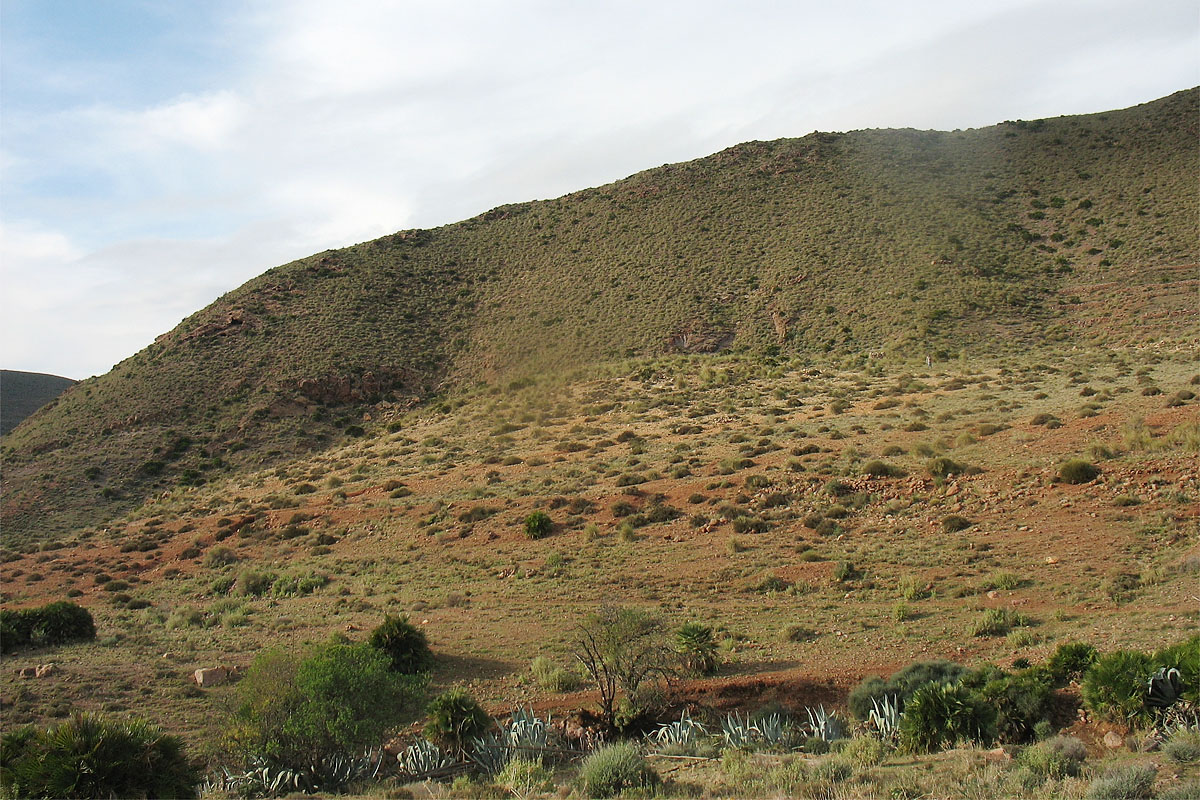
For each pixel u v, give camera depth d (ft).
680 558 104.22
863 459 126.93
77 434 238.48
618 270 299.58
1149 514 87.76
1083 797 30.27
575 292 287.89
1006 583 77.97
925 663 55.31
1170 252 245.04
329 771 49.47
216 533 156.04
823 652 67.97
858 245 286.25
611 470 147.02
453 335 274.57
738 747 46.50
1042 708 45.39
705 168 387.96
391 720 52.95
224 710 54.08
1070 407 134.41
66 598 128.67
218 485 201.05
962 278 252.83
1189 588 67.97
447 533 131.54
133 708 66.69
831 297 257.96
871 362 208.13
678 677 64.28
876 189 327.88
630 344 239.91
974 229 288.10
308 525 151.33
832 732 49.32
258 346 275.80
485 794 41.83
